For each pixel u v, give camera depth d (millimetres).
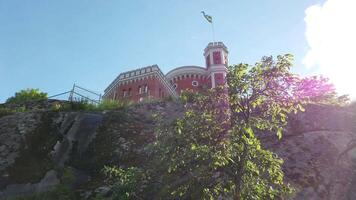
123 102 21000
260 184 7727
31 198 12750
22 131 15930
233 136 7699
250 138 7660
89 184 13555
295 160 12906
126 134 15945
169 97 20188
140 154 14406
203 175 7590
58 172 14078
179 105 18531
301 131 14594
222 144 7621
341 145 13586
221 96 8227
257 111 8133
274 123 8078
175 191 7609
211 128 8031
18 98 25031
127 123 16859
